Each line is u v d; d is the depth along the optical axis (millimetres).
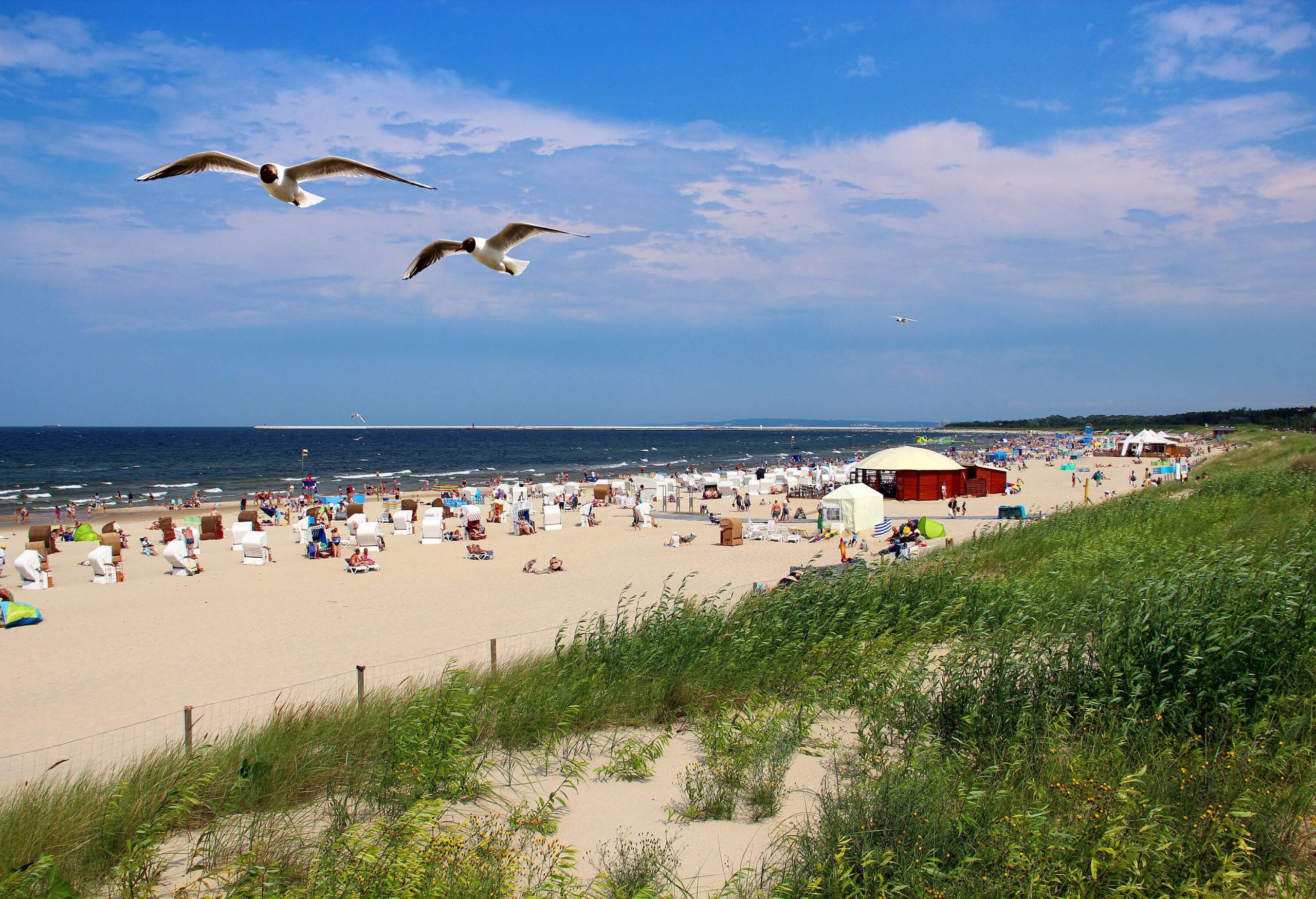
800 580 14031
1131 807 5805
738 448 156375
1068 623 9969
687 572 26078
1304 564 11133
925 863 5340
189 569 26844
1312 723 6926
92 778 8164
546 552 31125
